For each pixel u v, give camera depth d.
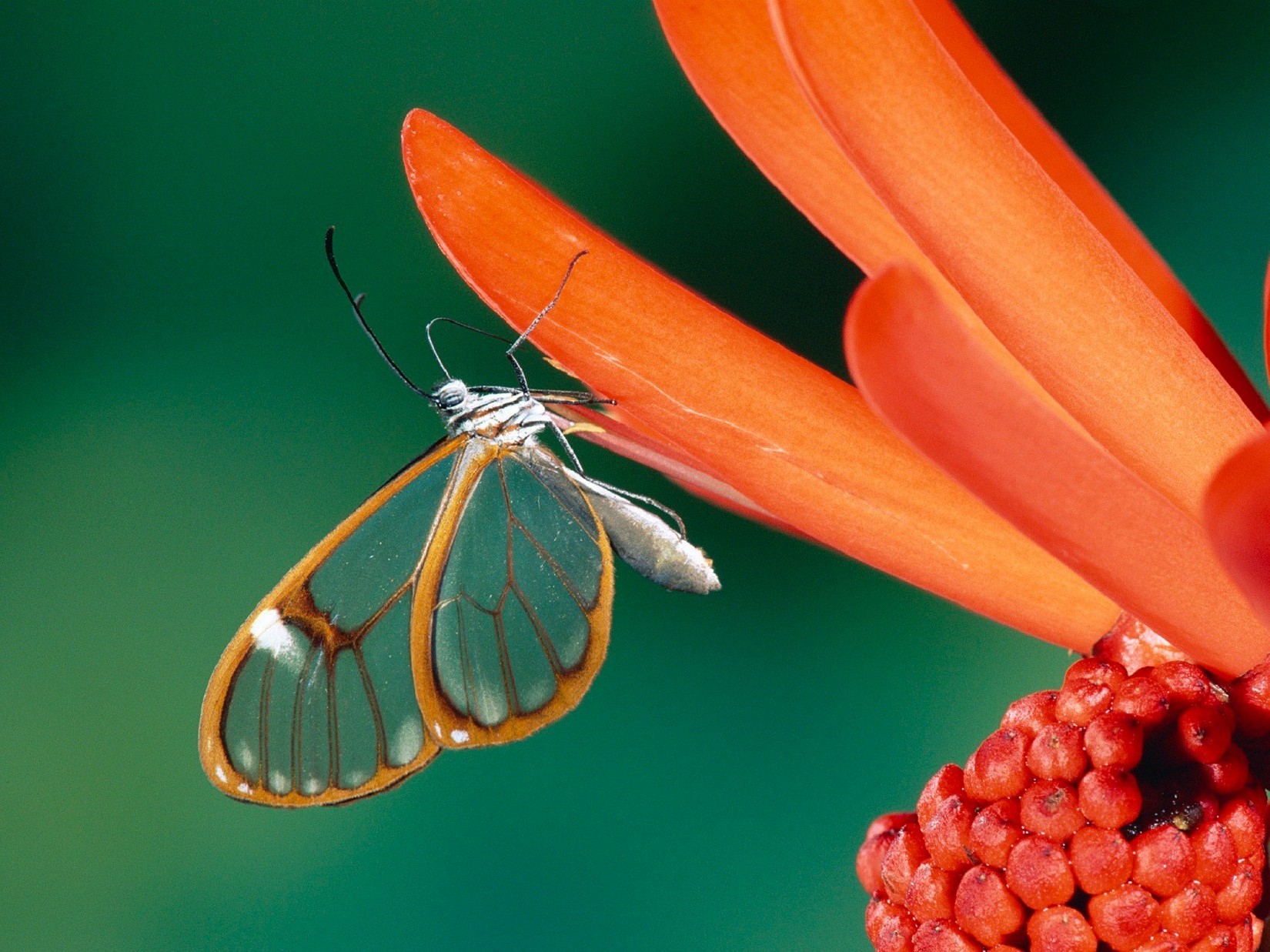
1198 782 0.15
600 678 0.41
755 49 0.15
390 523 0.33
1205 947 0.14
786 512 0.16
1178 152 0.39
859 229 0.15
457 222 0.15
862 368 0.09
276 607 0.32
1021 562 0.16
